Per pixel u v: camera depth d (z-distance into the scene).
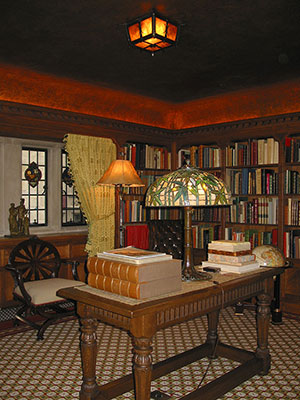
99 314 2.68
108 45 3.99
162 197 2.74
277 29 3.60
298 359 3.91
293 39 3.83
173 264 2.58
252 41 3.89
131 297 2.42
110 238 6.06
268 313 3.49
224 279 3.01
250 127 5.91
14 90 5.00
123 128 6.18
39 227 6.51
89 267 2.70
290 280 5.50
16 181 6.10
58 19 3.38
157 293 2.48
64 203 6.93
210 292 2.66
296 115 5.36
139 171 6.82
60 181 6.77
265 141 5.86
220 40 3.86
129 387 3.03
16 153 6.10
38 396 3.16
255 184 5.91
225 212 6.23
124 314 2.21
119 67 4.68
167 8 3.18
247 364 3.36
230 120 6.31
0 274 5.35
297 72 4.88
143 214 6.65
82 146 5.70
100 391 2.86
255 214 5.90
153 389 3.28
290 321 5.17
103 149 5.97
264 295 3.47
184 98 6.15
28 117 5.12
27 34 3.70
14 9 3.18
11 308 5.49
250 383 3.40
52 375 3.55
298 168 5.90
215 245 3.41
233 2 3.08
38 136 5.70
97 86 5.46
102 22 3.44
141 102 6.27
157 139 6.76
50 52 4.18
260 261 4.25
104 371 3.62
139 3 3.09
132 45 3.52
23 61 4.46
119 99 6.01
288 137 5.88
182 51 4.16
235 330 4.79
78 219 7.15
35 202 6.54
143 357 2.35
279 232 5.60
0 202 5.94
